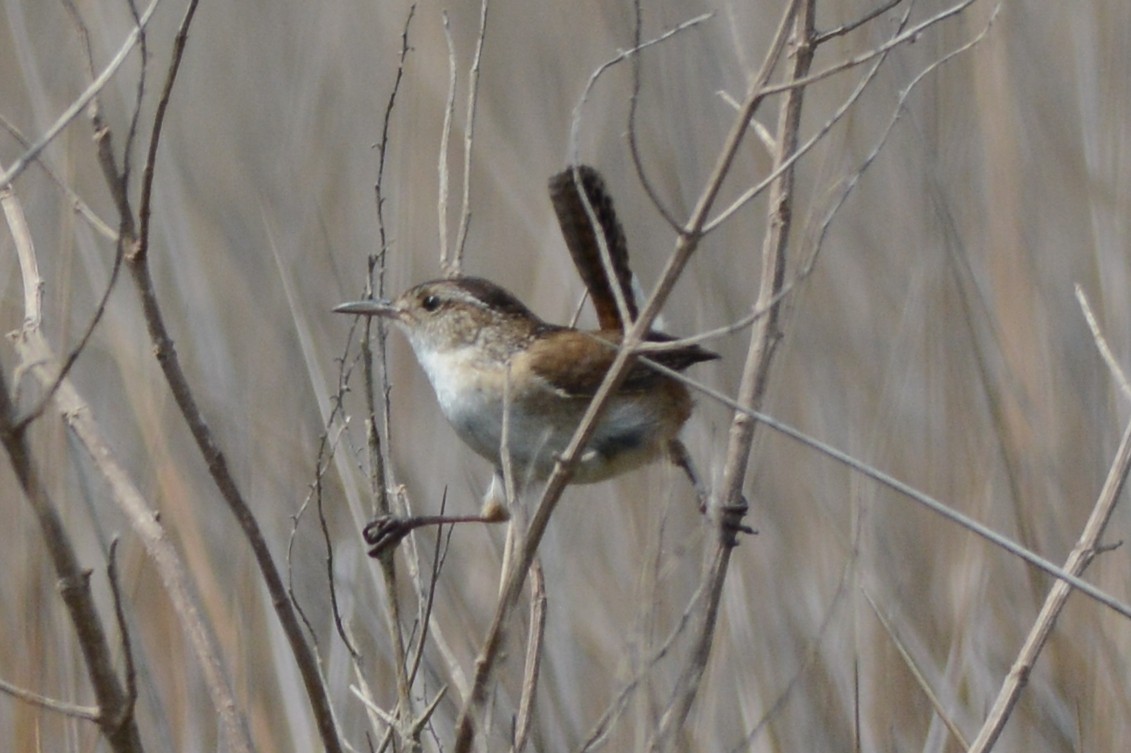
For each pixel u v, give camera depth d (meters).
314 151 11.38
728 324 9.47
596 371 7.04
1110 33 10.09
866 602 8.38
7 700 7.85
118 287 9.82
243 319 9.94
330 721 5.45
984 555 8.52
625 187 11.15
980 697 8.37
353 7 12.47
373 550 6.29
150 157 4.84
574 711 7.73
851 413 9.62
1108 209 9.68
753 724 7.52
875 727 8.12
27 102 10.19
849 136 8.53
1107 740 8.13
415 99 10.42
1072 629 8.61
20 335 5.47
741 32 11.07
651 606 5.34
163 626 8.03
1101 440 9.09
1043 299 9.62
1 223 9.13
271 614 8.04
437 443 9.66
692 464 7.41
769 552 8.88
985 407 9.23
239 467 8.91
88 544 8.09
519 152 12.08
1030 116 10.80
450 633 7.80
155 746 7.84
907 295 9.70
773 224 6.79
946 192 10.12
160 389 9.02
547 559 8.26
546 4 12.48
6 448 4.53
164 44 11.98
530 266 11.69
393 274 9.22
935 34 10.59
